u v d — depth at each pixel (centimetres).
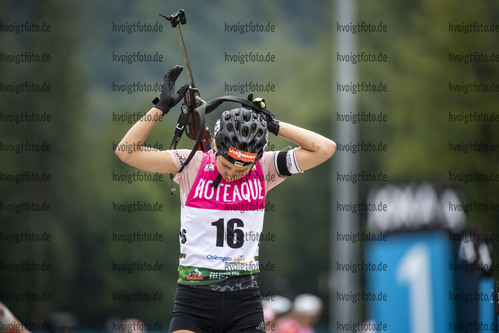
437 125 7019
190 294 1463
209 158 1516
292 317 3578
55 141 12762
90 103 15188
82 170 12962
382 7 12925
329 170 14275
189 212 1487
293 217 14400
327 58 14988
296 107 14525
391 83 9581
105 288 12269
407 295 1392
